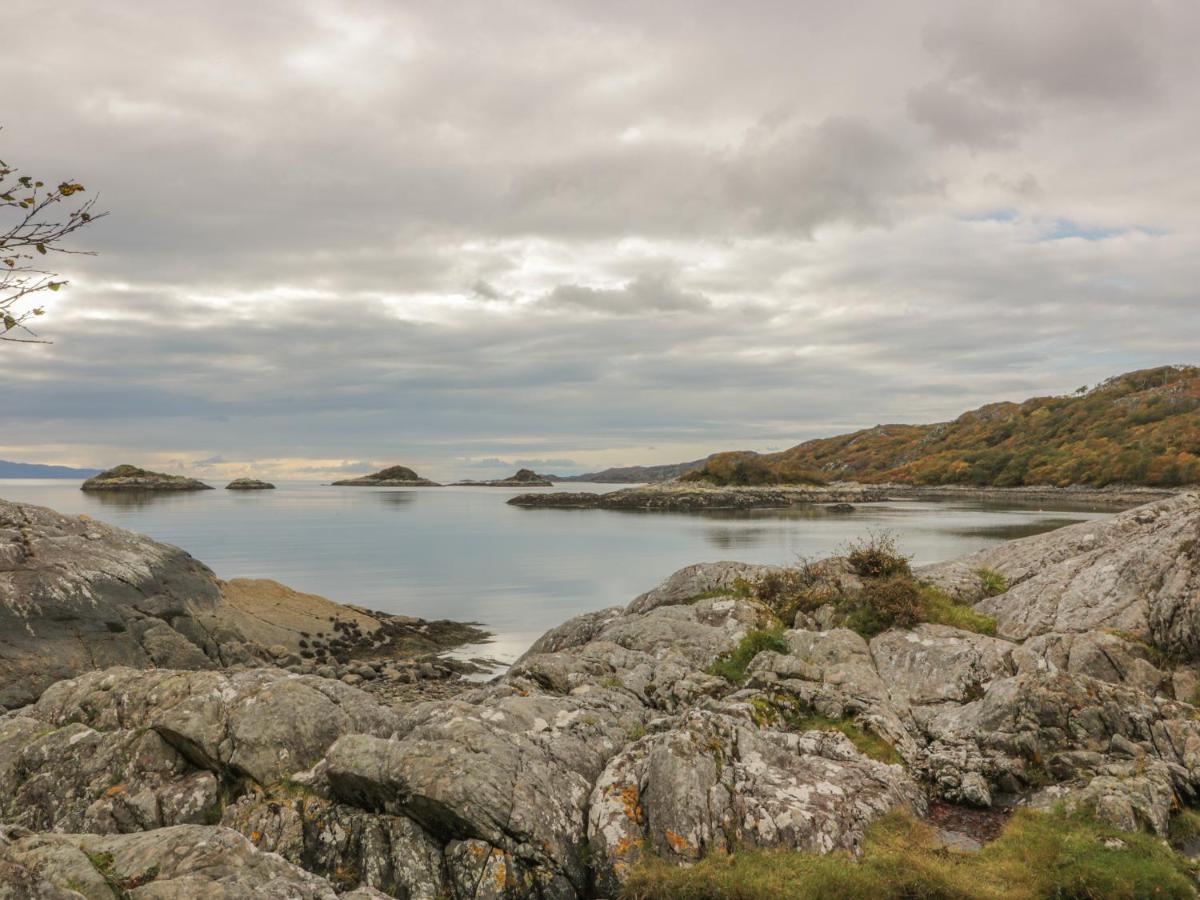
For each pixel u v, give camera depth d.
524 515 144.88
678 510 152.75
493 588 55.19
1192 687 16.06
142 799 12.88
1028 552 24.14
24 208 6.86
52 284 7.08
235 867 8.54
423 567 66.94
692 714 13.55
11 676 24.27
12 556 27.64
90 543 30.77
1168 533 19.22
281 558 73.69
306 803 12.27
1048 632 18.75
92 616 27.52
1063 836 11.25
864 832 11.68
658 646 20.11
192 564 34.69
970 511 130.62
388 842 11.41
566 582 58.12
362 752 11.96
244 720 13.48
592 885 11.12
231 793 13.09
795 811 11.59
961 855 11.20
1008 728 14.34
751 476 196.12
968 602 22.27
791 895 10.08
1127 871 10.19
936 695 16.72
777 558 68.69
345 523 121.88
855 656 18.23
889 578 21.12
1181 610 16.83
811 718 15.91
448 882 10.97
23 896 6.80
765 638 19.33
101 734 14.15
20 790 13.52
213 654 30.33
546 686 17.78
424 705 15.13
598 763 13.38
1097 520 24.20
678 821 11.34
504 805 11.16
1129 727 13.79
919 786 13.58
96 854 8.48
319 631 35.78
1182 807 12.23
